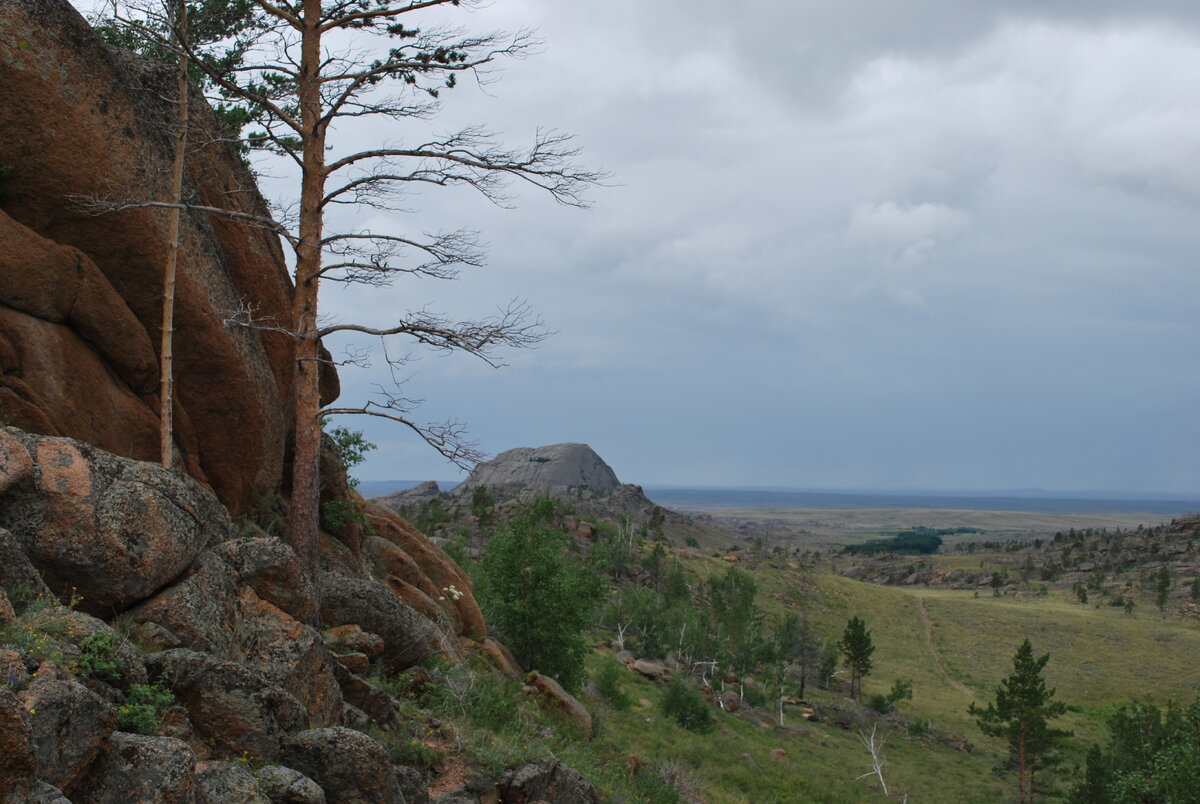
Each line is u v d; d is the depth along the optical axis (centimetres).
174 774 745
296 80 1698
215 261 1802
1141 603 14788
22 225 1448
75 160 1545
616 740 2723
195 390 1744
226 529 1249
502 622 3030
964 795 5719
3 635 761
